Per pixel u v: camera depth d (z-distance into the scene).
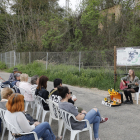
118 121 4.28
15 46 25.55
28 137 2.47
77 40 19.67
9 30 27.16
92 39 19.20
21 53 18.33
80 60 12.29
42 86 4.21
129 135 3.54
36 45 23.78
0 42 28.69
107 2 18.69
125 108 5.28
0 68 21.66
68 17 21.69
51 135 2.77
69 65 12.92
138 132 3.66
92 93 7.64
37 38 25.23
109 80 9.02
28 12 27.25
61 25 22.53
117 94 5.78
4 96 3.41
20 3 27.81
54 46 22.06
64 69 12.20
